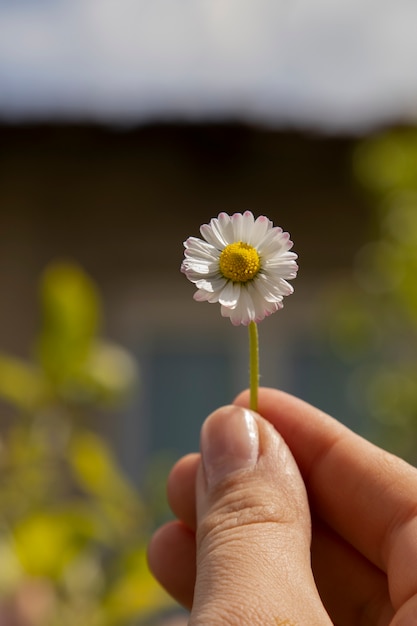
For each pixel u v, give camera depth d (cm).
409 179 48
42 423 31
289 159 69
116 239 72
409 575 22
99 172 69
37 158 68
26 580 27
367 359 66
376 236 58
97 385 31
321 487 24
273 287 20
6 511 31
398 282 47
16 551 26
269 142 67
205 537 20
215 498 21
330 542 25
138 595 27
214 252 21
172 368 73
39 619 26
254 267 20
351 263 71
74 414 32
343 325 54
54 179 70
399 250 46
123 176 70
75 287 31
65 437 31
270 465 21
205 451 22
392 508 23
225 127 67
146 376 73
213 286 20
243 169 69
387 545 23
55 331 31
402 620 20
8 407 63
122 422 72
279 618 18
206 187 71
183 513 26
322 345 72
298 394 73
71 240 71
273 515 20
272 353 73
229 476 21
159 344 73
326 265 72
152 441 73
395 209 47
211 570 20
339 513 24
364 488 24
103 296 72
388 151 49
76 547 27
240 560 20
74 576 27
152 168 69
